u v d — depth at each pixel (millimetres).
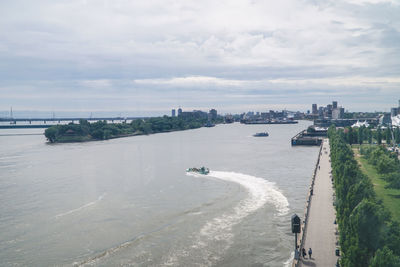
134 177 168250
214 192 135875
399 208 99062
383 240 57938
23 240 90812
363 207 60000
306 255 73438
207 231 95062
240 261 78312
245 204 118750
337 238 81375
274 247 84688
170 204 120125
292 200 122875
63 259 80250
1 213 112000
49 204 121688
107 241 89562
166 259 79625
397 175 117438
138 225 100375
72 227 99312
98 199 127375
